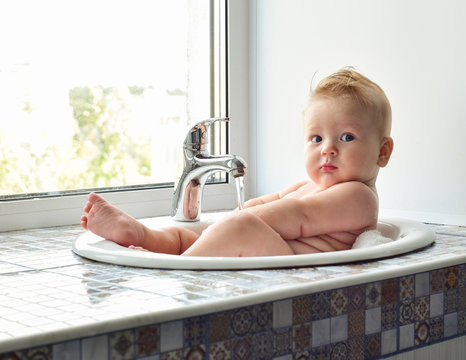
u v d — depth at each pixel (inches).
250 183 72.3
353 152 48.2
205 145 53.2
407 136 58.3
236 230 42.8
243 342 30.2
